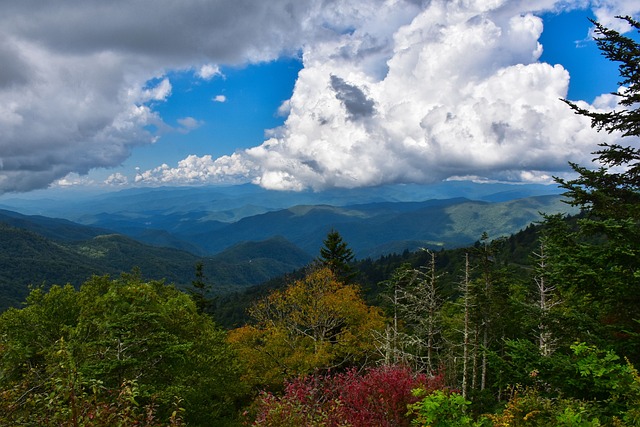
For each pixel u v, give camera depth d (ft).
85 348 34.76
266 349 75.56
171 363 42.65
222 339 64.64
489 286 70.28
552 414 19.67
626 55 27.14
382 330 79.77
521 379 27.07
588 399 24.70
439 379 34.30
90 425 16.49
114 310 40.60
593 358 21.15
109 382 35.58
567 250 29.17
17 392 18.38
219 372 58.59
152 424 21.25
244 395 74.64
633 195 28.50
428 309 71.00
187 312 56.08
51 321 52.75
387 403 30.58
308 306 83.35
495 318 74.54
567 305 39.42
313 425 23.79
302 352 75.51
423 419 18.22
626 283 25.59
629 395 19.04
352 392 33.19
